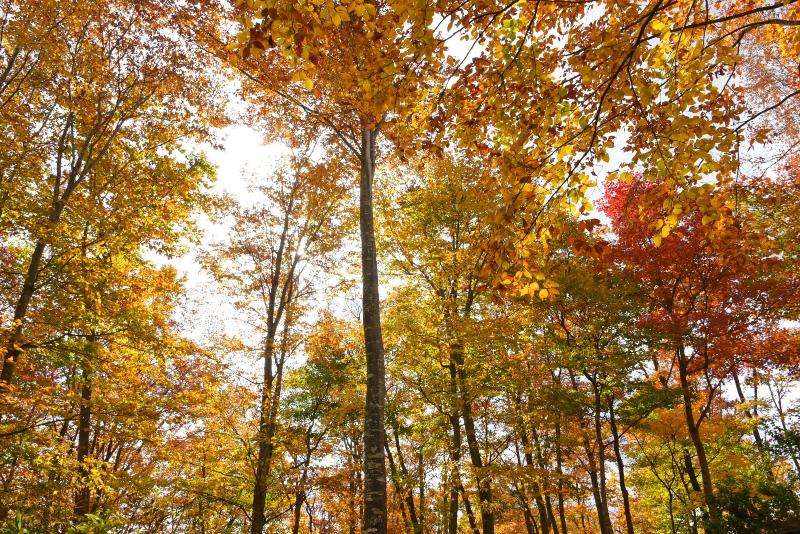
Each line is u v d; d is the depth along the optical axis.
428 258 13.62
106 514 9.09
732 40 5.20
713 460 14.15
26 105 9.32
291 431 12.23
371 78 4.02
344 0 3.12
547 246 4.43
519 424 12.48
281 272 14.69
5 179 9.26
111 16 9.59
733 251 4.92
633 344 12.31
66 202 9.26
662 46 4.24
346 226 14.34
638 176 11.84
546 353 14.81
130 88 10.45
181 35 9.41
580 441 13.74
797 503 9.48
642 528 19.66
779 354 11.40
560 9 4.23
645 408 12.10
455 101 4.15
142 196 10.95
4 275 9.41
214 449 11.48
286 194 14.52
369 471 6.13
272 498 14.25
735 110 4.38
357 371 14.41
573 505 21.56
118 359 10.23
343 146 10.95
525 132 4.11
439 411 12.99
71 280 9.88
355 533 16.45
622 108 4.24
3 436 7.68
